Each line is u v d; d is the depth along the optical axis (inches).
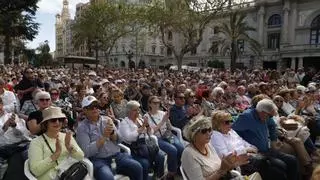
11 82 607.8
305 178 241.6
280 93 375.6
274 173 213.3
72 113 333.1
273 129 256.5
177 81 720.3
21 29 1601.9
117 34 1929.1
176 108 299.3
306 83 753.6
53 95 353.1
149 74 1043.3
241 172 211.9
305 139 265.1
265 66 2578.7
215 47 2481.5
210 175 159.3
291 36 2391.7
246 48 2620.6
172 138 266.8
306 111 364.2
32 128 220.2
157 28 1502.2
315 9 2255.2
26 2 1594.5
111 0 1844.2
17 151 203.5
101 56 3671.3
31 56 2081.7
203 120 169.0
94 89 482.9
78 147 190.9
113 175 201.3
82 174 176.4
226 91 446.6
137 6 1785.2
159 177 241.6
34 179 171.0
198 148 168.4
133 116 244.7
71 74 1002.1
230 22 1736.0
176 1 1299.2
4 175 181.6
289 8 2368.4
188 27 1312.7
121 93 341.1
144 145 234.5
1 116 238.1
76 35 2133.4
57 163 178.1
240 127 240.4
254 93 465.1
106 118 222.8
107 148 212.7
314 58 2293.3
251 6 2615.7
